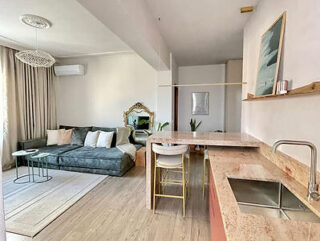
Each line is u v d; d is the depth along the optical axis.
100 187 2.93
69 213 2.21
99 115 4.92
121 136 4.22
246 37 2.65
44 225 1.98
